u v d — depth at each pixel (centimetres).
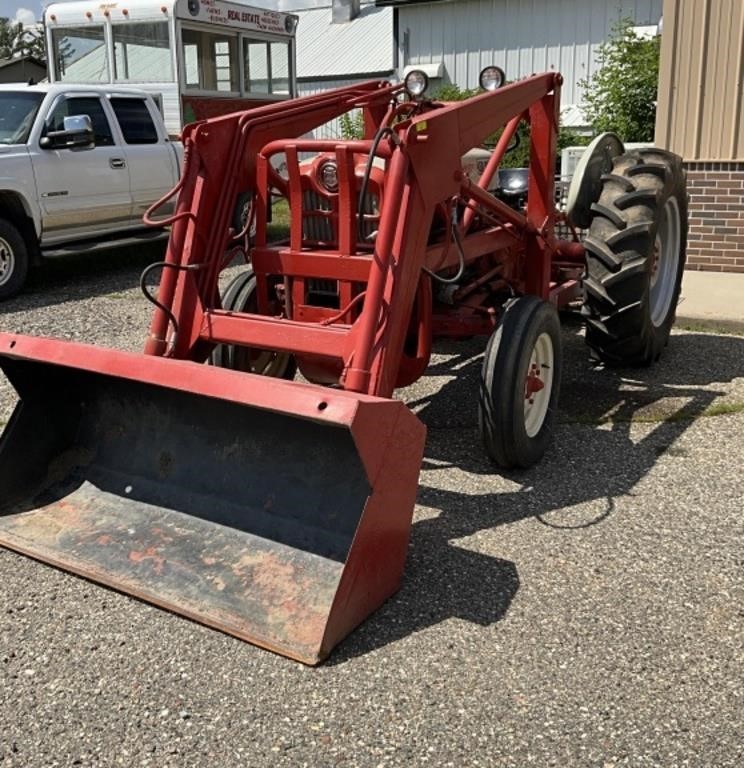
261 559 317
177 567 321
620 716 257
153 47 1207
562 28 2131
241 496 337
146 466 361
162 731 254
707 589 321
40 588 323
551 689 269
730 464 429
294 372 503
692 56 790
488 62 2219
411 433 304
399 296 349
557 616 305
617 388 543
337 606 284
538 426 429
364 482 316
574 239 591
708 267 834
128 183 952
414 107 426
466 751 245
